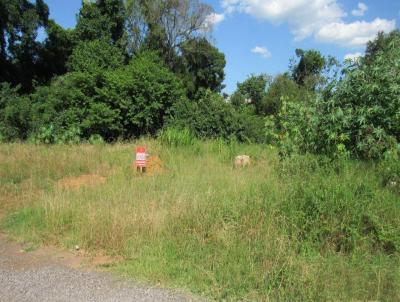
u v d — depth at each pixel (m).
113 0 34.62
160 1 41.53
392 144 6.85
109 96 20.42
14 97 21.55
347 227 5.12
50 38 32.81
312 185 5.85
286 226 5.38
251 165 10.22
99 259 5.41
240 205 6.00
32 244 6.05
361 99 7.54
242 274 4.62
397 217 5.30
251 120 17.78
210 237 5.59
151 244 5.52
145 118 20.34
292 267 4.54
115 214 6.17
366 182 5.89
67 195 7.70
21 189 8.93
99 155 11.90
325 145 7.70
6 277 4.85
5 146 13.51
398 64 7.32
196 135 17.34
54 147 13.47
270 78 38.38
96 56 25.28
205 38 44.62
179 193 7.14
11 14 28.50
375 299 4.20
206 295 4.30
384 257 4.88
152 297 4.26
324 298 4.15
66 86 21.64
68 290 4.46
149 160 10.91
